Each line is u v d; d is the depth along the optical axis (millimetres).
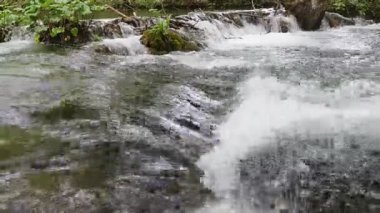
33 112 4922
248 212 3250
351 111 5383
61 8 9453
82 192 3217
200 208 3213
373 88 6438
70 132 4363
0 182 3279
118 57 8734
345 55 9273
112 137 4289
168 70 7688
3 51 8648
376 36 12305
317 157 4070
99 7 10625
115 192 3258
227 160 3975
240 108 5578
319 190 3539
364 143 4387
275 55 9320
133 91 6062
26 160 3682
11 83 6172
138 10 15062
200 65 8203
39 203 3027
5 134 4234
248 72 7609
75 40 9633
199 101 5820
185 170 3717
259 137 4578
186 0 15844
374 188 3594
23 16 9859
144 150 4051
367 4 16109
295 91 6324
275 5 15633
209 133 4680
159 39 9578
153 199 3242
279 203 3379
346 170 3855
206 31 11273
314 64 8273
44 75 6773
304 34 12969
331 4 15695
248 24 13078
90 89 6047
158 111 5180
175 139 4395
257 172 3748
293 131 4723
